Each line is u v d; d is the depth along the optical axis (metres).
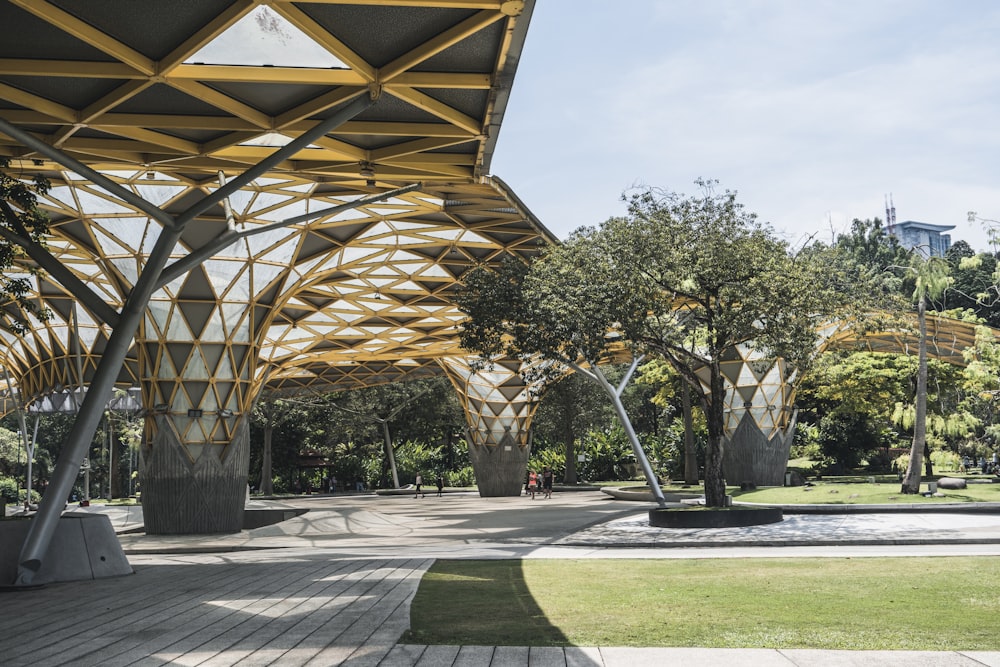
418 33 12.41
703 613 11.33
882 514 31.28
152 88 14.27
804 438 67.62
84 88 14.22
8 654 9.38
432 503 55.00
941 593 12.66
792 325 28.09
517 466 61.94
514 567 17.39
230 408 33.75
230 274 32.91
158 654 9.27
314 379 71.56
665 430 79.62
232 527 33.53
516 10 11.45
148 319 32.69
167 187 26.89
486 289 31.12
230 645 9.70
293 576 16.45
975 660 8.30
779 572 15.71
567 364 33.12
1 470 91.62
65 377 44.78
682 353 31.70
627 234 28.42
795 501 36.62
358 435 82.25
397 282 41.41
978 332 36.97
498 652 9.02
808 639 9.51
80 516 18.95
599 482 77.25
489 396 61.66
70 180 24.34
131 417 74.81
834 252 30.97
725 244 27.66
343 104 14.97
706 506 30.53
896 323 33.06
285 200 28.17
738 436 51.31
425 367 69.81
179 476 32.66
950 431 37.94
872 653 8.68
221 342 33.56
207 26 11.96
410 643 9.60
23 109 15.43
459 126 15.83
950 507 31.70
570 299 28.44
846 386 50.88
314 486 90.94
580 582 14.87
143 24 11.98
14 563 16.62
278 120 15.82
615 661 8.54
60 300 38.50
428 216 31.61
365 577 15.88
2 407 65.81
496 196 27.64
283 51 13.07
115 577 17.75
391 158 18.14
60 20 11.49
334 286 41.91
